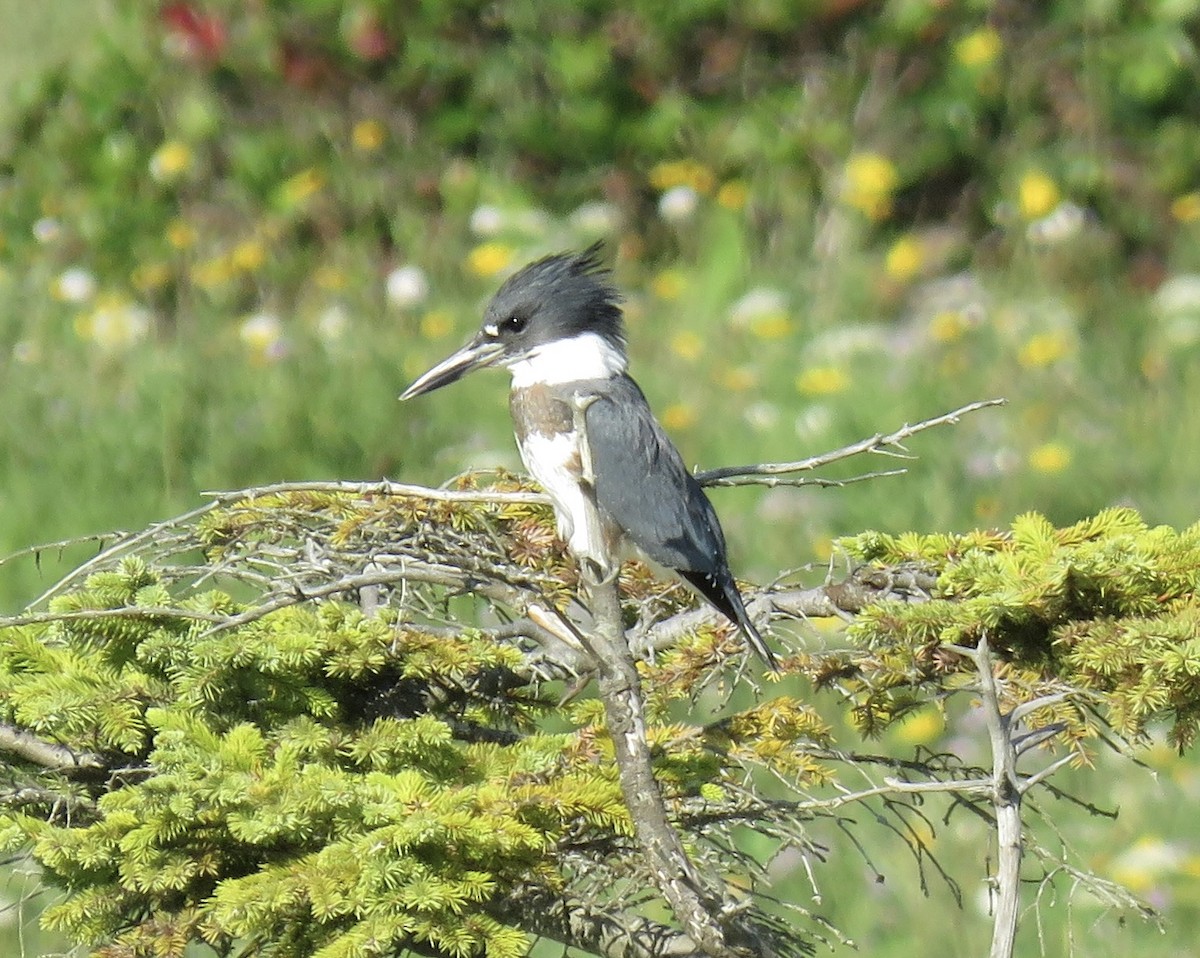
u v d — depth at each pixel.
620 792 4.86
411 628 5.39
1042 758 9.19
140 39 16.22
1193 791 9.05
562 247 15.02
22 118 16.27
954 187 16.34
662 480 7.14
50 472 11.38
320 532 5.84
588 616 6.13
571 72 16.12
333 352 12.83
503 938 4.54
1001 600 5.18
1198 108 16.27
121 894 4.83
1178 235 15.91
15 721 5.36
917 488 11.48
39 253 15.53
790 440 11.97
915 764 5.46
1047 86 16.33
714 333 14.05
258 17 16.08
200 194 15.68
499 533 6.17
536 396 7.48
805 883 8.67
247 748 4.82
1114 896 5.22
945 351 13.43
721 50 16.45
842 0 16.42
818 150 16.09
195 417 11.76
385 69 16.27
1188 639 5.08
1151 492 11.68
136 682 5.22
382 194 15.65
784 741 5.29
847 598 5.89
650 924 4.96
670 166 15.92
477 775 5.11
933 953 8.30
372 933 4.48
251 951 4.80
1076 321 14.36
